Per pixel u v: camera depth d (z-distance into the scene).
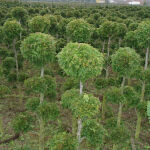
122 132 7.66
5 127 10.02
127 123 10.99
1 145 8.91
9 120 10.58
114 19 21.05
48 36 6.54
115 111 12.12
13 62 11.49
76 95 6.29
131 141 9.56
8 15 21.73
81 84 5.98
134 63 7.21
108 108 11.34
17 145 8.97
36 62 6.59
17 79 11.23
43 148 8.45
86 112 5.34
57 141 5.87
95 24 19.84
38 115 7.36
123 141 7.66
